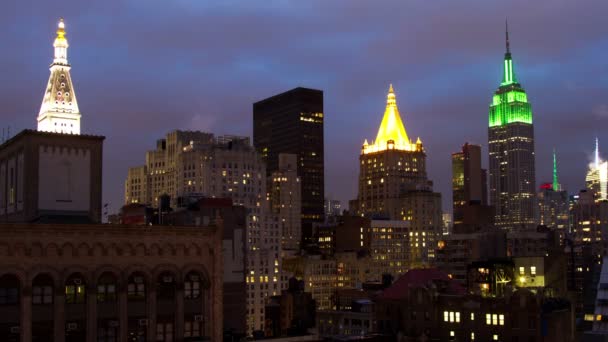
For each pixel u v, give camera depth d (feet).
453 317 431.43
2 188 271.90
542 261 546.67
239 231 451.94
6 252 213.66
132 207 501.97
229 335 347.36
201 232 247.29
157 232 238.89
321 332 652.07
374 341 399.65
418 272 497.87
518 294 405.80
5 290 213.66
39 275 218.79
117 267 230.68
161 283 239.30
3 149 271.08
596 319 510.58
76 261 224.33
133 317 232.73
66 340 221.25
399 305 465.47
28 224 217.56
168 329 239.09
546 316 406.62
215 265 248.73
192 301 244.63
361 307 638.94
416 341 413.18
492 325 414.41
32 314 216.54
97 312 226.79
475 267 569.23
